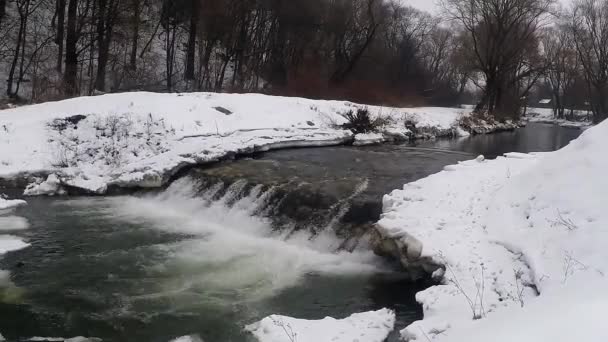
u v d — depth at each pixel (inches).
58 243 438.0
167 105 775.1
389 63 2098.9
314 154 740.7
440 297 288.2
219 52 1471.5
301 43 1558.8
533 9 1616.6
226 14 1314.0
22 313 315.9
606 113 1973.4
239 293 348.8
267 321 294.4
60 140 657.0
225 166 629.6
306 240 454.3
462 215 382.9
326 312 322.0
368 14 1697.8
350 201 485.7
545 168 385.1
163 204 572.1
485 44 1736.0
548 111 3235.7
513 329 211.8
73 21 1016.9
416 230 361.1
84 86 1092.5
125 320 309.4
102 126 689.0
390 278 375.9
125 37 1172.5
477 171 496.7
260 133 781.3
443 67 2832.2
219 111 816.9
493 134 1374.3
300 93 1397.6
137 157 660.7
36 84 947.3
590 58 2039.9
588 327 189.0
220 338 289.1
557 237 300.5
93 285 356.8
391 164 678.5
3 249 414.0
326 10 1668.3
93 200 576.1
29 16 1186.6
